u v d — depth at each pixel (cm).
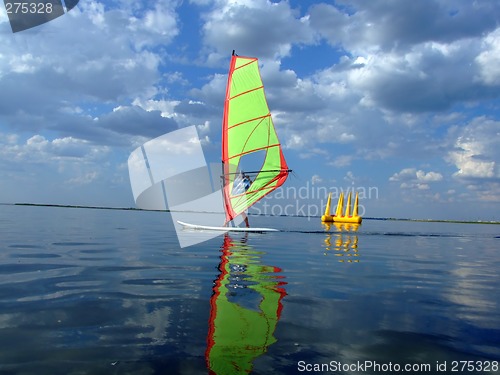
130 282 696
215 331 426
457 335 436
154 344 382
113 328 431
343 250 1377
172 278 745
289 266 943
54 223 2688
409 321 488
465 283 779
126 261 968
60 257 1005
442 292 675
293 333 427
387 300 601
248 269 880
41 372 314
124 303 542
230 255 1144
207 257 1086
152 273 798
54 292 602
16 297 565
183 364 335
